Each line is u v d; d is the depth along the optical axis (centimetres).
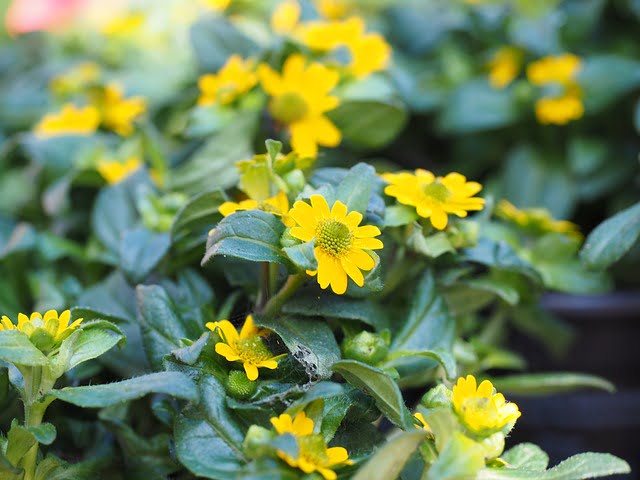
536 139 50
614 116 50
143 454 30
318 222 28
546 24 49
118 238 37
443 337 31
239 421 27
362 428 28
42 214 44
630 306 44
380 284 28
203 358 28
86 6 62
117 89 46
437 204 30
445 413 26
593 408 45
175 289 32
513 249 35
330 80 37
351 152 49
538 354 47
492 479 26
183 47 55
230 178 37
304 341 28
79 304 33
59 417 32
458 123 49
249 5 49
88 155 42
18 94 54
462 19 54
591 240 32
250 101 38
